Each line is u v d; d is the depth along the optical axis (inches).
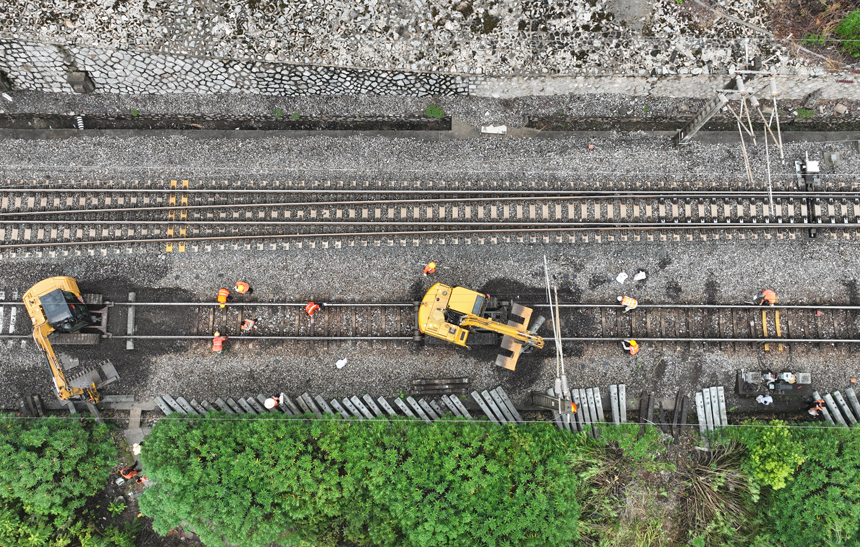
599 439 596.4
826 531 534.6
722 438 590.9
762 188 617.6
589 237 614.9
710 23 605.0
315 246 613.6
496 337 600.4
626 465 586.9
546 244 616.1
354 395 612.7
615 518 577.0
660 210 614.2
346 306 610.2
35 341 605.3
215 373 612.4
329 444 559.2
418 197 617.0
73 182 617.0
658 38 605.9
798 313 608.4
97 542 585.6
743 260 614.5
